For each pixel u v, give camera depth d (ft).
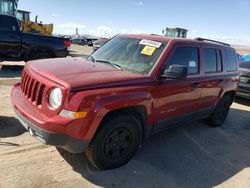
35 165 12.32
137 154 14.57
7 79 28.89
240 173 14.15
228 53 20.11
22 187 10.73
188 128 19.72
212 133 19.43
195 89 16.06
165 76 13.33
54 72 11.70
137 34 16.20
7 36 32.78
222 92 19.30
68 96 10.39
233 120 23.38
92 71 12.38
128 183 11.91
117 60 14.46
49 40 35.42
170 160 14.43
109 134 11.87
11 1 53.52
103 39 71.97
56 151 13.69
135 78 12.46
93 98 10.69
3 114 17.69
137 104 12.20
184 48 15.15
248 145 18.10
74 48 98.48
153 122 13.88
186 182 12.62
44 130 10.52
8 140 14.28
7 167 11.90
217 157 15.64
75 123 10.41
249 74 28.99
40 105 11.32
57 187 11.02
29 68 13.10
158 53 13.99
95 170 12.48
